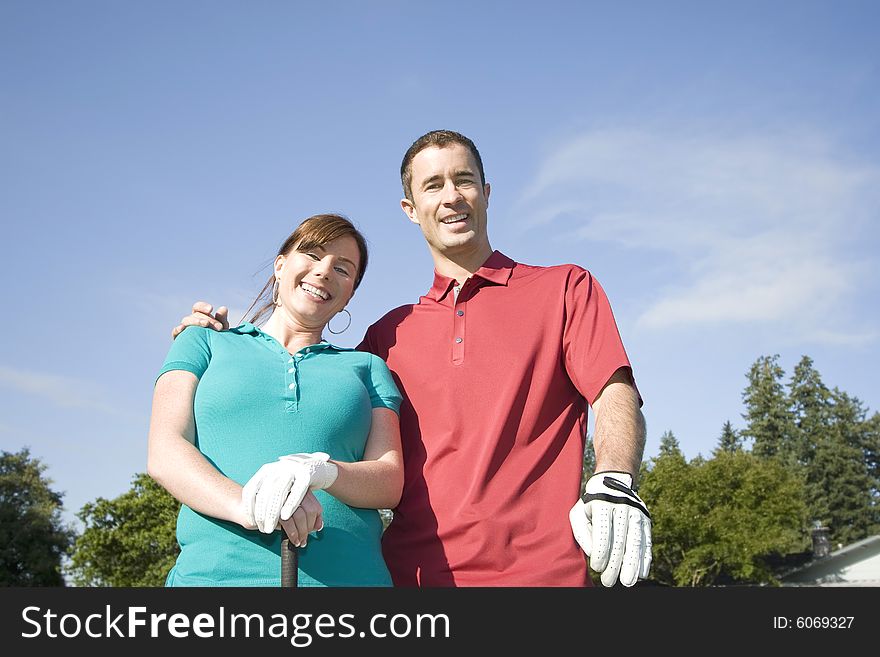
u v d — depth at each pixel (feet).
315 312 8.81
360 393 8.39
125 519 108.27
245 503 6.66
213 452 7.71
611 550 7.02
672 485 110.83
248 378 8.03
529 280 9.59
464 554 8.27
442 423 8.89
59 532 148.15
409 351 9.50
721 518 106.11
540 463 8.67
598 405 8.50
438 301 9.84
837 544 206.80
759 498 110.11
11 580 137.59
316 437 7.85
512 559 8.22
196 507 7.04
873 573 115.85
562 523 8.45
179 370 8.13
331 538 7.59
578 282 9.33
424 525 8.59
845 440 229.25
